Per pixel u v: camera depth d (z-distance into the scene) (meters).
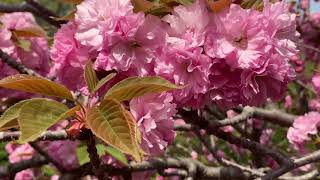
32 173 1.13
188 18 0.57
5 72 0.80
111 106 0.43
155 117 0.52
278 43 0.57
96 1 0.56
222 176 0.87
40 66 0.88
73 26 0.59
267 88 0.60
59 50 0.58
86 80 0.50
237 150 1.27
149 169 0.83
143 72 0.56
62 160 0.88
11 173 0.78
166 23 0.58
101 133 0.42
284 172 0.70
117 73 0.56
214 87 0.57
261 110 0.95
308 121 0.97
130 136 0.42
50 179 1.13
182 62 0.56
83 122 0.49
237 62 0.56
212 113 0.95
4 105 0.81
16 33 0.85
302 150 0.98
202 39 0.56
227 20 0.56
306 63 1.44
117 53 0.55
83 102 0.59
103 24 0.55
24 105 0.44
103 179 0.56
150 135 0.52
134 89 0.46
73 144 0.89
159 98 0.52
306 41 1.43
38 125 0.43
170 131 0.53
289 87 1.38
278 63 0.57
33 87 0.46
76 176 0.78
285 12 0.58
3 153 1.40
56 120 0.44
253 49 0.56
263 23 0.57
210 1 0.56
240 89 0.57
